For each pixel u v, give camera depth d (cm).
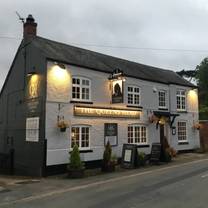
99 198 1025
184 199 964
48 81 1661
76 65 1791
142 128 2205
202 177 1367
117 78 1898
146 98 2250
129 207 886
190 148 2627
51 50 1844
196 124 2692
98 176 1527
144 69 2561
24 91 1870
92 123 1845
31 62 1820
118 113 2011
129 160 1803
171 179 1340
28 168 1739
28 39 1892
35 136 1697
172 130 2453
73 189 1219
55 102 1678
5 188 1258
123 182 1323
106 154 1697
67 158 1697
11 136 1986
